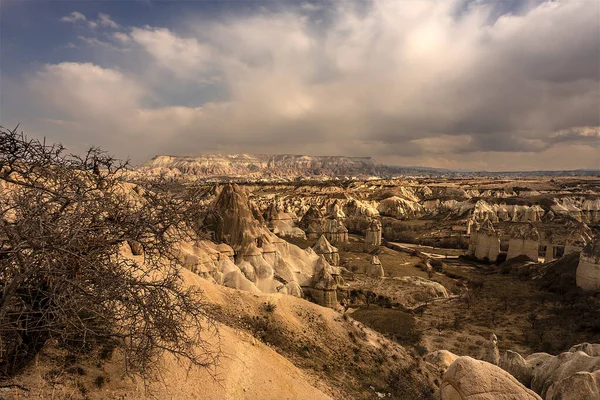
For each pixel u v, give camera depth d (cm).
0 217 744
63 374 1012
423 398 2306
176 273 948
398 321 4709
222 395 1334
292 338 2480
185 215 940
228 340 1723
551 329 4319
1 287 822
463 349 3844
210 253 4231
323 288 4941
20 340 916
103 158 891
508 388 1481
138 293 907
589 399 1805
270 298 2830
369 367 2462
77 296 796
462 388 1499
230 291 2775
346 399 1964
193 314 973
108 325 916
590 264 5297
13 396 886
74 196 820
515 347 3869
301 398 1655
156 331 912
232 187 5044
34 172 835
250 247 4741
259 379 1588
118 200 902
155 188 936
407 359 2725
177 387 1226
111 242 855
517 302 5466
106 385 1055
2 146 798
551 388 2016
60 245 762
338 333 2744
